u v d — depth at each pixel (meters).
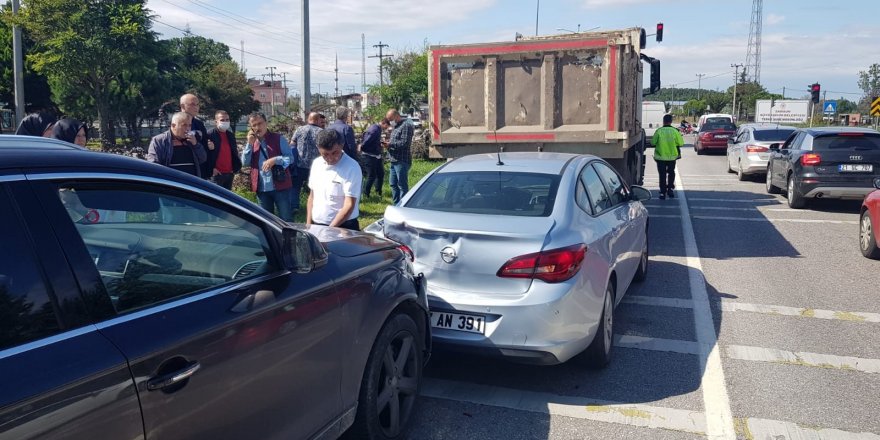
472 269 4.32
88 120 41.22
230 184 7.81
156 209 2.52
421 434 3.96
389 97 31.86
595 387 4.60
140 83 40.31
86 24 30.50
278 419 2.79
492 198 4.83
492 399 4.43
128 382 2.11
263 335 2.68
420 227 4.50
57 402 1.90
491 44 9.05
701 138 28.56
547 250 4.21
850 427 3.99
